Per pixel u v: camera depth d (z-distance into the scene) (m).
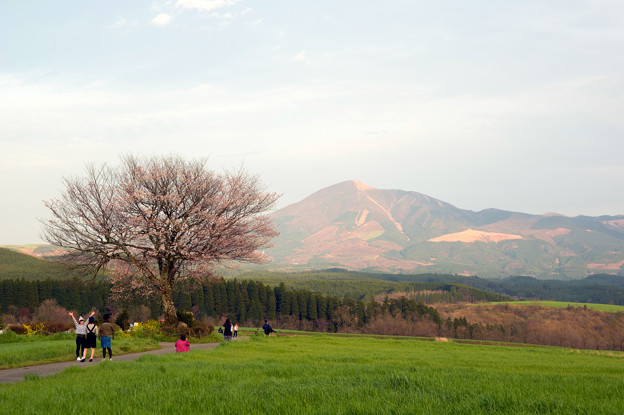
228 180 40.88
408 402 8.16
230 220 39.19
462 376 12.27
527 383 10.95
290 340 35.31
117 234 36.44
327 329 150.25
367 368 13.96
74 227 35.97
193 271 39.69
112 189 37.56
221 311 139.88
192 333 36.03
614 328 177.50
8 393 9.35
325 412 7.43
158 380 10.85
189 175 38.84
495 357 25.48
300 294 156.25
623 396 9.38
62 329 40.81
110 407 7.95
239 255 39.84
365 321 153.12
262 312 147.00
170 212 37.53
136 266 37.22
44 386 10.50
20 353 18.86
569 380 11.85
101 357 20.61
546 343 156.00
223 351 22.14
